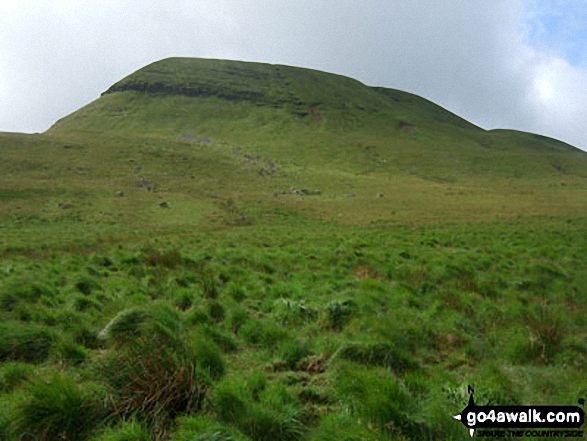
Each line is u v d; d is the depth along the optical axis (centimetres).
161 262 1590
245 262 1705
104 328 777
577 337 817
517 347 746
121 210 4559
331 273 1427
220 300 1065
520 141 16962
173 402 514
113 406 500
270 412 502
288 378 644
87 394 511
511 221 3584
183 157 8525
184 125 14262
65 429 471
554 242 2231
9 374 596
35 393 490
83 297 1012
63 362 662
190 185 6656
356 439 455
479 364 717
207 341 682
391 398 515
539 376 643
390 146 13212
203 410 519
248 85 18175
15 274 1399
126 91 16575
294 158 11219
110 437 443
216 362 653
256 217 4403
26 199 4734
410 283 1252
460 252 1972
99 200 4997
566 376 638
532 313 938
